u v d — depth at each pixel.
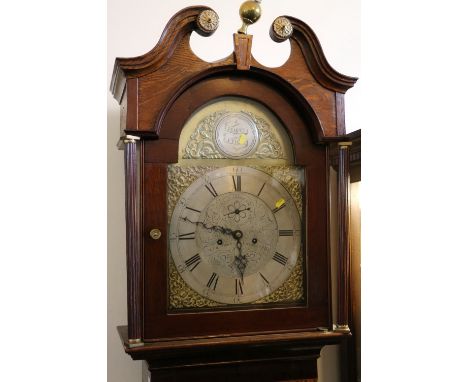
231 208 1.51
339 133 1.56
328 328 1.55
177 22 1.44
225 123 1.52
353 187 2.17
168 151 1.47
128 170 1.42
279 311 1.53
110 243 1.93
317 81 1.56
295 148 1.55
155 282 1.45
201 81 1.49
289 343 1.50
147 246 1.45
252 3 1.49
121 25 1.97
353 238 2.17
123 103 1.53
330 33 2.21
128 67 1.42
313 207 1.56
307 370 1.59
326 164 1.57
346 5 2.23
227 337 1.48
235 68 1.49
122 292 1.94
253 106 1.55
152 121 1.44
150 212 1.45
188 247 1.48
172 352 1.42
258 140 1.55
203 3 2.04
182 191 1.48
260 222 1.53
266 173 1.54
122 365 1.92
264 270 1.53
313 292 1.55
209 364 1.51
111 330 1.92
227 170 1.51
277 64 2.11
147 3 1.99
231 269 1.50
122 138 1.43
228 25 2.06
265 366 1.56
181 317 1.46
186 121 1.49
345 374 2.15
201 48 2.03
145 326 1.44
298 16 2.17
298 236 1.56
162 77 1.46
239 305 1.51
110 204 1.94
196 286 1.48
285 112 1.55
